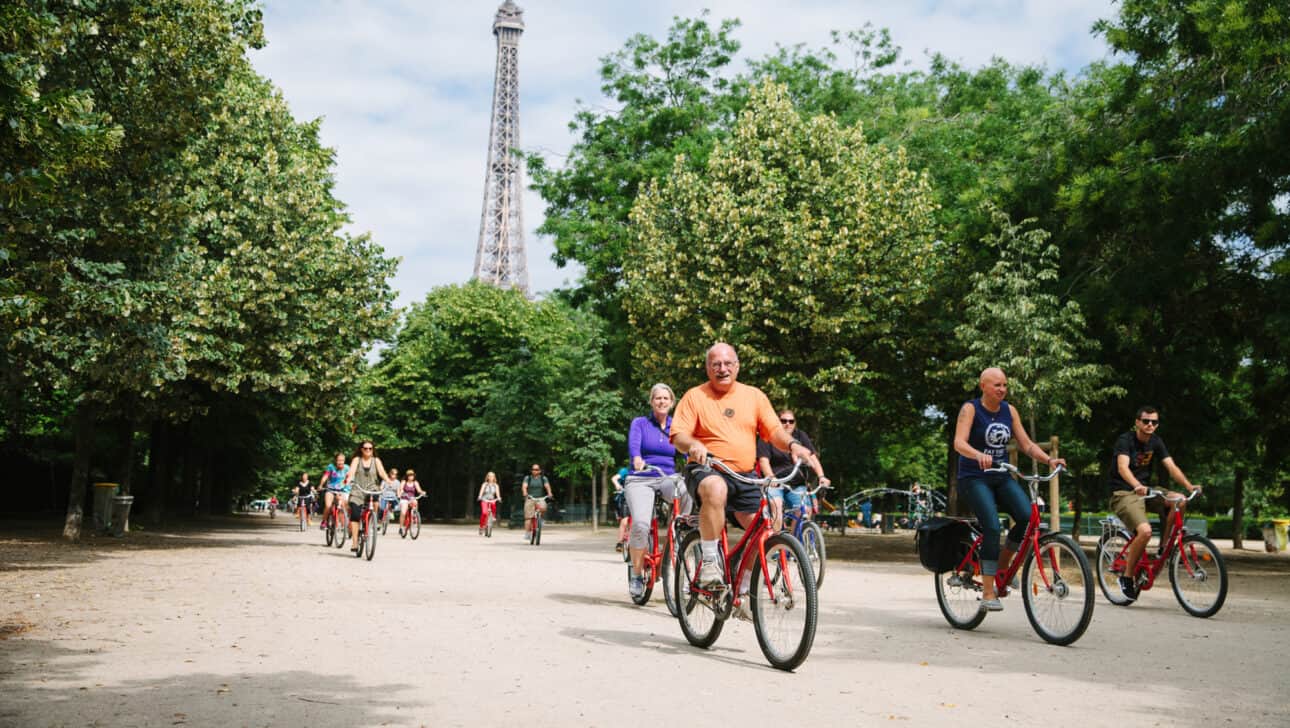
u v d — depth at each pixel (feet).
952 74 112.16
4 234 46.06
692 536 26.55
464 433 205.98
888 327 79.46
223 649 24.89
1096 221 68.49
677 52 117.60
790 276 76.59
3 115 27.27
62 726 16.48
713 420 25.20
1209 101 65.98
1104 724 17.80
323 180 110.11
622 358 120.78
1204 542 36.35
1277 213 62.28
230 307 72.33
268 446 164.25
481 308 207.62
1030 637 29.53
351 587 43.16
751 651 25.75
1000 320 65.82
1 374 62.49
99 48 50.49
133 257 59.26
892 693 20.31
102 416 79.82
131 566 53.57
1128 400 77.71
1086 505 189.06
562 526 173.99
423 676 21.50
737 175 82.79
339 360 79.15
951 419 88.89
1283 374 77.56
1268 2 58.65
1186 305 72.69
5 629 27.99
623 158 116.78
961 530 31.19
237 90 78.07
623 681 21.15
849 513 169.27
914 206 80.79
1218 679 22.66
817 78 111.04
